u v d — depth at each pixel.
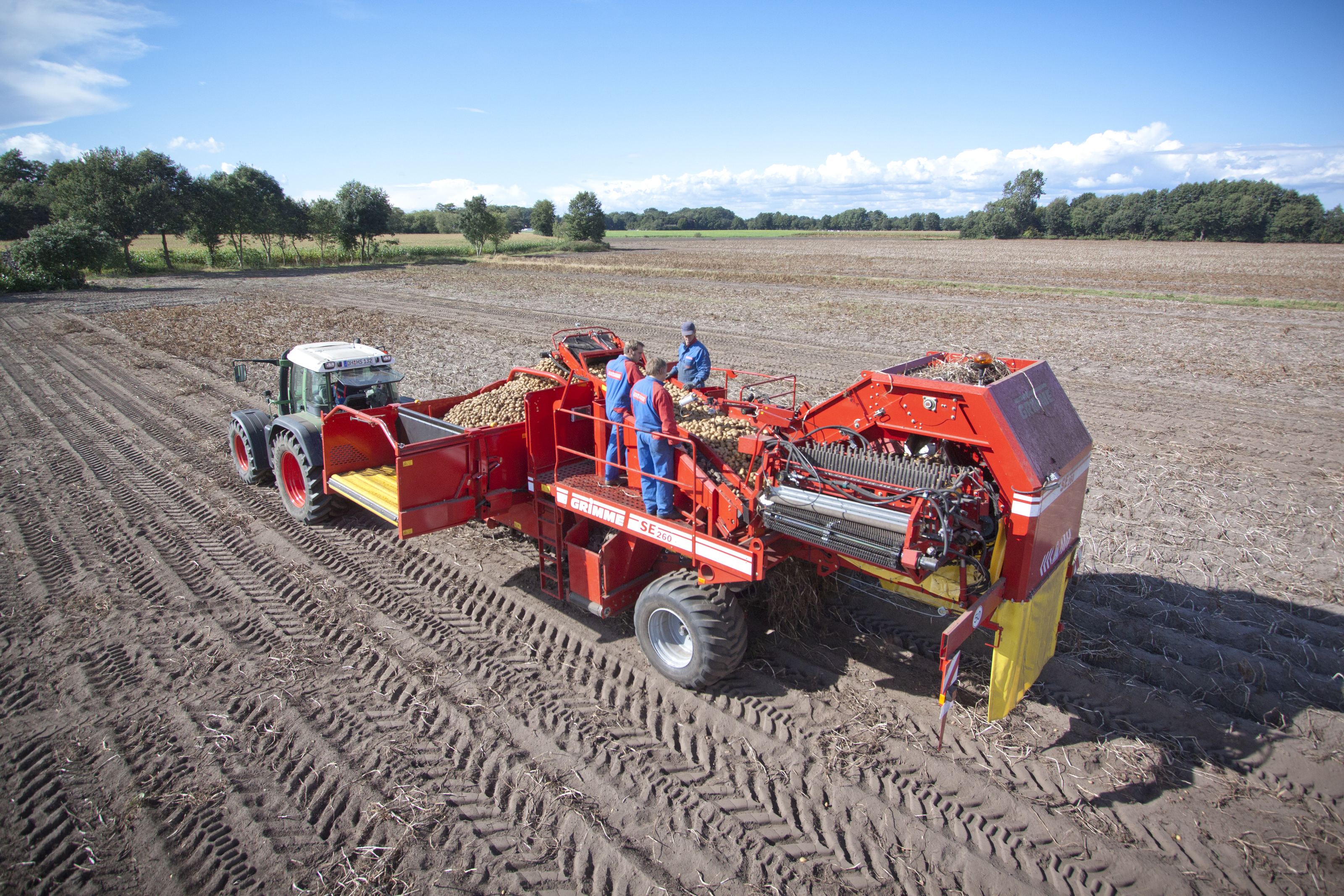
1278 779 4.17
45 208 66.88
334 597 6.35
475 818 3.95
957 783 4.16
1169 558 6.91
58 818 3.95
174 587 6.52
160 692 5.04
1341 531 7.45
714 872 3.58
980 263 50.50
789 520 4.43
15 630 5.79
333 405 7.93
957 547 4.02
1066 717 4.70
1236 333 19.73
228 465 9.88
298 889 3.50
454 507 5.97
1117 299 28.02
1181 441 10.50
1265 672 5.08
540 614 6.02
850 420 4.78
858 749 4.44
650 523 5.07
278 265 52.22
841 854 3.70
